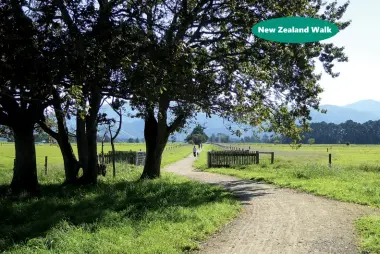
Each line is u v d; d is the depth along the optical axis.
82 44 10.21
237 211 11.16
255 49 15.65
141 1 11.76
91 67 10.77
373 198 12.78
